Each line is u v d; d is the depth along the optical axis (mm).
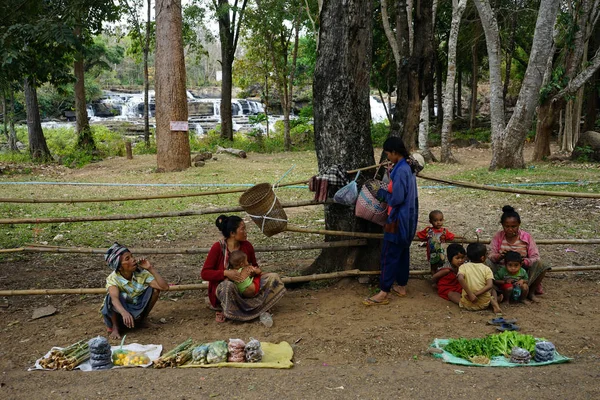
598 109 34000
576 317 5516
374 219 5895
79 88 26906
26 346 5082
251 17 27516
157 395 3975
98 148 28172
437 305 5879
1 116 43781
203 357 4660
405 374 4281
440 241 6480
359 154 6383
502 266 6023
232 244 5691
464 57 36625
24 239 9391
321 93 6340
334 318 5559
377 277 6555
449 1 28391
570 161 19781
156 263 8109
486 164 20688
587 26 19281
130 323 5195
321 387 4074
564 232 9242
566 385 3990
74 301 6395
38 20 15773
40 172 20234
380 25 28125
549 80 20438
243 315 5551
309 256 8406
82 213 11609
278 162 22344
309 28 28141
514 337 4770
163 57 19062
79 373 4461
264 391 4027
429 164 20875
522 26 32562
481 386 4016
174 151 19500
